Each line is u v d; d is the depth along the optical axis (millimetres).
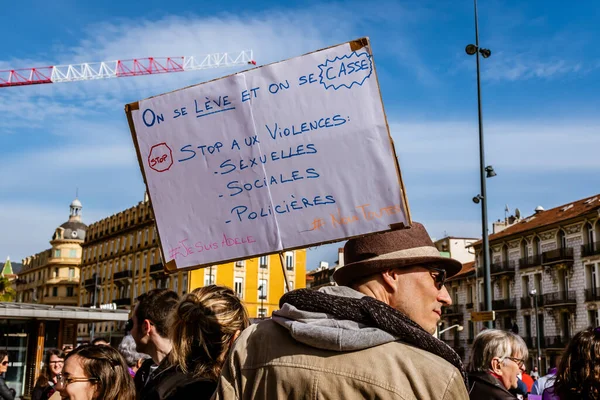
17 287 116750
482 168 20516
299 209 2863
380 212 2682
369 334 1861
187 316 3141
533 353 47406
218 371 3082
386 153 2740
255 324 2221
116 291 73688
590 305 42688
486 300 19641
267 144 2982
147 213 69250
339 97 2850
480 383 3672
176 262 3129
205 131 3143
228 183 3064
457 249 67062
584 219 43906
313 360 1920
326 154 2840
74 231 102938
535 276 48750
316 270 90875
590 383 3023
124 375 3531
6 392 8234
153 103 3270
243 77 3078
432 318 2258
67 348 9062
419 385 1786
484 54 21297
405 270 2256
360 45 2838
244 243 2996
